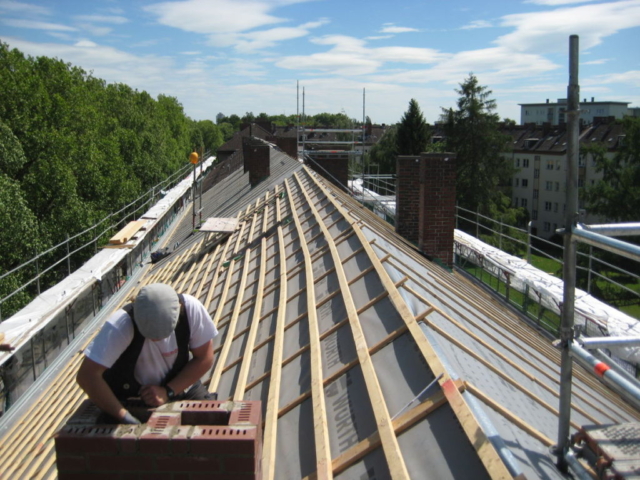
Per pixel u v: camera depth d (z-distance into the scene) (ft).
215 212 79.00
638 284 113.91
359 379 14.42
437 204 39.19
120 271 64.75
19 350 39.22
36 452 24.29
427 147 182.91
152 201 140.05
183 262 47.34
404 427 11.76
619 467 9.84
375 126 306.76
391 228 44.91
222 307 29.50
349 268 23.61
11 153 79.77
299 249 31.12
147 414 10.61
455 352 14.96
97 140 118.83
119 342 10.32
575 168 10.41
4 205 73.92
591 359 10.12
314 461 12.40
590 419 16.51
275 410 15.26
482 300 31.09
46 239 90.22
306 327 20.03
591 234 9.97
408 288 19.24
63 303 44.98
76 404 28.55
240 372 19.25
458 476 9.99
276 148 112.88
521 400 14.34
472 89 168.66
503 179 173.78
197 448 9.79
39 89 96.22
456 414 11.07
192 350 11.05
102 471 9.91
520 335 24.81
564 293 10.91
